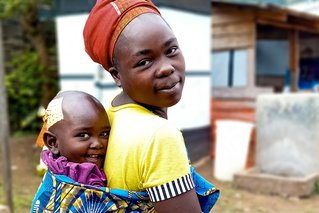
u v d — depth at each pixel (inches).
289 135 208.5
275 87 366.3
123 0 46.9
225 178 227.1
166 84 45.6
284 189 200.2
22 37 336.2
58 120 48.0
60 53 250.2
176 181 43.6
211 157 253.9
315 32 383.2
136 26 45.4
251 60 266.7
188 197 44.2
